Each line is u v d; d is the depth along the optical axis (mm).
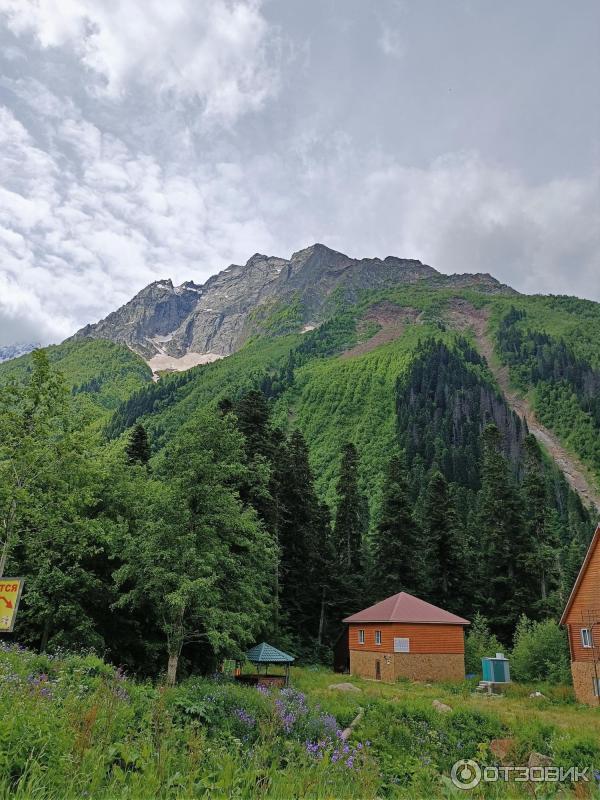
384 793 9117
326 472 150875
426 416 174250
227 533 22156
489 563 54750
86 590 21609
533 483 62000
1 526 17781
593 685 29938
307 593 51281
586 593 31422
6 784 4785
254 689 15484
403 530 52469
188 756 6621
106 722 7141
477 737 16500
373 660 39781
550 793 8188
